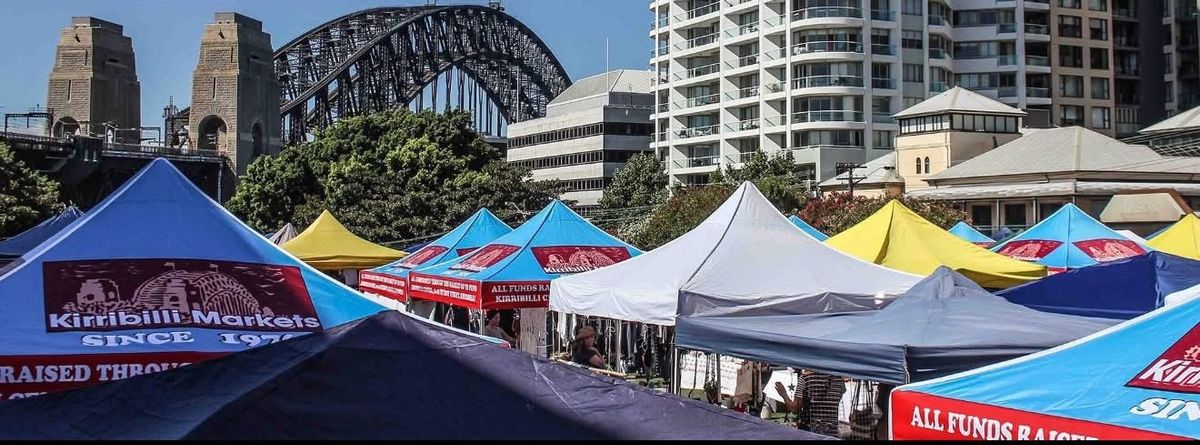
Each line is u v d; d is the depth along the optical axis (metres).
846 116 83.44
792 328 12.45
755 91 90.00
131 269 9.80
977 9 91.31
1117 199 49.31
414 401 4.93
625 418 5.11
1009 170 59.22
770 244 18.14
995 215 59.06
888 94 84.69
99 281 9.55
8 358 8.32
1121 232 30.23
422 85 143.62
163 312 9.30
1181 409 6.74
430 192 67.56
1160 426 6.62
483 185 66.94
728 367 18.11
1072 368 7.89
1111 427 6.73
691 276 17.08
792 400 15.78
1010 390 7.88
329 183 70.25
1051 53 92.81
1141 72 97.69
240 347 9.03
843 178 75.94
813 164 83.19
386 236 64.50
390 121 78.38
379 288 28.22
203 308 9.51
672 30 100.38
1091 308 14.80
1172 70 95.69
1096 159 57.16
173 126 116.00
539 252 22.56
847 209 45.62
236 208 78.94
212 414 4.59
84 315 9.08
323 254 31.28
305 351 5.42
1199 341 7.45
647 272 18.44
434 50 144.50
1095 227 25.94
